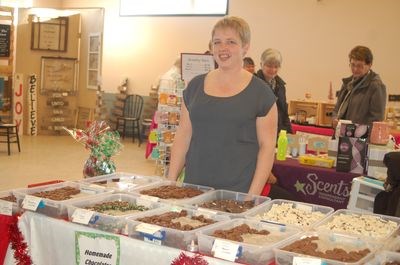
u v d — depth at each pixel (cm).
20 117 985
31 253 197
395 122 598
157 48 971
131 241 171
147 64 985
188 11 930
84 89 1023
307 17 780
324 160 369
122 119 973
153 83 979
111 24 1020
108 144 274
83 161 742
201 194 218
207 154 227
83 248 182
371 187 302
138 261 170
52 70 1005
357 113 451
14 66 991
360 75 451
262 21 825
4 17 964
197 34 923
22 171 654
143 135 984
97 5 1032
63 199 205
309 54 783
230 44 218
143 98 990
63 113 1023
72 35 1012
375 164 339
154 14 966
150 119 962
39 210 199
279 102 470
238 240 162
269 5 816
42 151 815
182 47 942
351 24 741
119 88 1012
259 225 182
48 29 997
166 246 166
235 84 224
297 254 147
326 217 197
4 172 643
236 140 223
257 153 227
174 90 406
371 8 723
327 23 762
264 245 156
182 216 192
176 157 246
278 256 150
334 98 761
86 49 1012
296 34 793
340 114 465
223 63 220
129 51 1003
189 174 235
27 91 990
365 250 158
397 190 263
